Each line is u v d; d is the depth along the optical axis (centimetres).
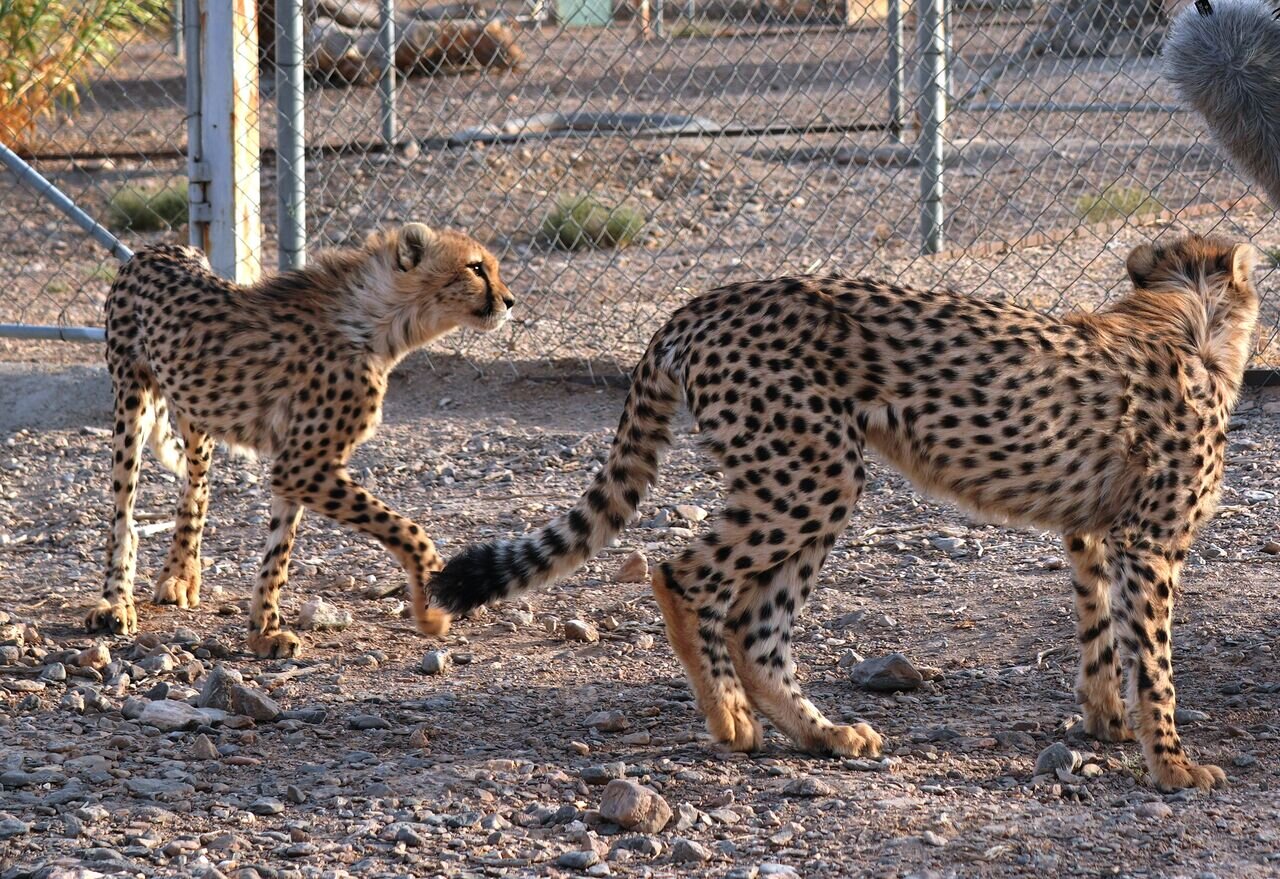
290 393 965
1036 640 926
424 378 1556
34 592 1090
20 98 2409
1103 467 742
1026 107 2336
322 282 988
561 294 1958
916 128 2455
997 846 642
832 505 740
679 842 641
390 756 777
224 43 1420
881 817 676
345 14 3475
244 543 1206
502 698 868
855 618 977
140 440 1041
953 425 737
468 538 1167
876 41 3919
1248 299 796
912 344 733
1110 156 2644
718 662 771
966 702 843
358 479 1320
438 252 998
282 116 1494
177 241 2384
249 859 645
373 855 649
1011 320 741
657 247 2286
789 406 730
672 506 1210
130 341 1038
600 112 3083
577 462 1338
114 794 721
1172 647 897
